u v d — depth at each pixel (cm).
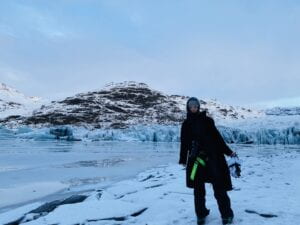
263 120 9194
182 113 15050
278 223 499
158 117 13925
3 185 1394
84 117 13125
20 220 704
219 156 502
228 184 501
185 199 725
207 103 16862
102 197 873
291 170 1325
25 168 2075
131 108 15212
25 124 12612
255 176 1128
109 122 12494
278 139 7631
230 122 9856
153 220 570
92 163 2466
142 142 8081
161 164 2384
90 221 586
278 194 746
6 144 5681
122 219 597
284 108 15025
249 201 661
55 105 15600
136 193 864
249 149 4912
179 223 533
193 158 499
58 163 2442
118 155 3397
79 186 1346
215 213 564
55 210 662
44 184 1418
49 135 8450
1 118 15262
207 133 497
